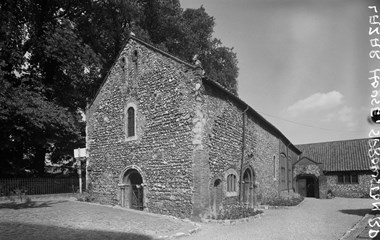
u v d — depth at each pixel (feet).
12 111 53.42
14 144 63.87
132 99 54.39
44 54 66.59
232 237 33.19
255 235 34.53
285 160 93.56
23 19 66.33
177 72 48.14
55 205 50.06
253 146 62.54
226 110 51.93
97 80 77.20
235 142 54.29
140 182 52.39
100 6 75.92
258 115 63.72
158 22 85.56
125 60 57.00
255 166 63.10
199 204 43.06
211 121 47.37
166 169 47.44
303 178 109.19
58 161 85.05
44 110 56.65
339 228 39.83
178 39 86.74
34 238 28.53
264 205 64.85
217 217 43.52
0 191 55.88
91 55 69.15
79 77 69.97
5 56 59.72
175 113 47.42
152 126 50.49
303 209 63.87
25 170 69.62
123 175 53.93
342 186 107.45
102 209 47.55
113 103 58.03
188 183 44.37
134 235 31.48
